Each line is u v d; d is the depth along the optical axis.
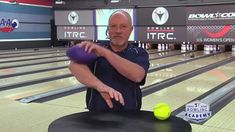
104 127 1.24
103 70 1.66
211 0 8.12
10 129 2.41
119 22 1.61
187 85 4.12
